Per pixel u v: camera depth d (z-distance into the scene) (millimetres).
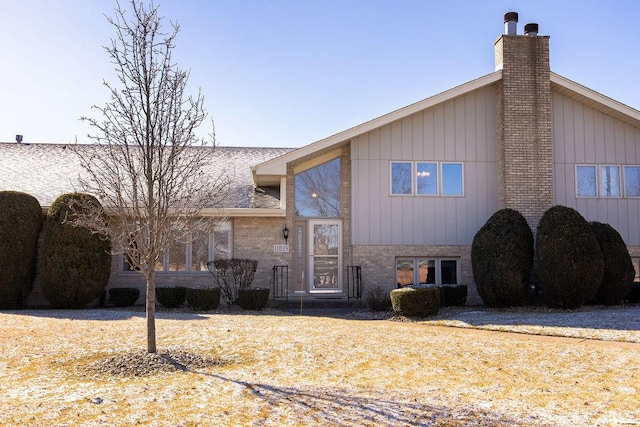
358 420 5191
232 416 5277
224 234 16203
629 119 16609
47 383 6434
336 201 16781
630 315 12180
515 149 15852
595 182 16688
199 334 9594
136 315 12336
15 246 13953
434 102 15922
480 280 14273
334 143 15648
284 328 10516
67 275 13852
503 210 14719
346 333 10070
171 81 7488
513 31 16406
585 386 6500
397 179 16266
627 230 16641
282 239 16141
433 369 7352
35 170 18250
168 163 7383
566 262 13500
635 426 5086
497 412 5473
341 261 16594
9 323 10656
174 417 5238
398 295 12797
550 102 16188
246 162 19844
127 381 6543
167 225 7945
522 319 11992
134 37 7555
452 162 16391
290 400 5793
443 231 16203
